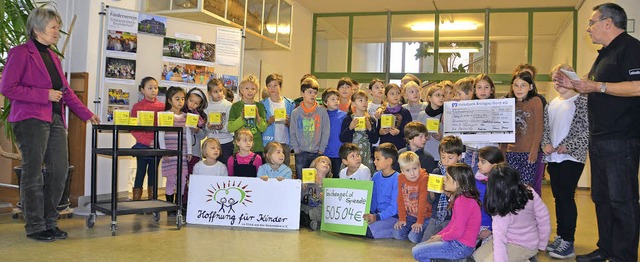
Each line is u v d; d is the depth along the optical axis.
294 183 4.15
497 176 2.74
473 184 2.97
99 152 3.79
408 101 4.89
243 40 5.28
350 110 4.62
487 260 2.88
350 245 3.58
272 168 4.29
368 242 3.71
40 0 4.88
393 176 3.95
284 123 4.73
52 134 3.53
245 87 4.55
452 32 9.43
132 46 4.63
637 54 2.79
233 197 4.18
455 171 2.97
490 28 9.23
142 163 4.67
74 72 4.94
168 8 5.48
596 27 2.97
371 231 3.83
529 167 3.64
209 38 5.06
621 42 2.89
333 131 4.66
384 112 4.55
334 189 4.02
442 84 4.62
